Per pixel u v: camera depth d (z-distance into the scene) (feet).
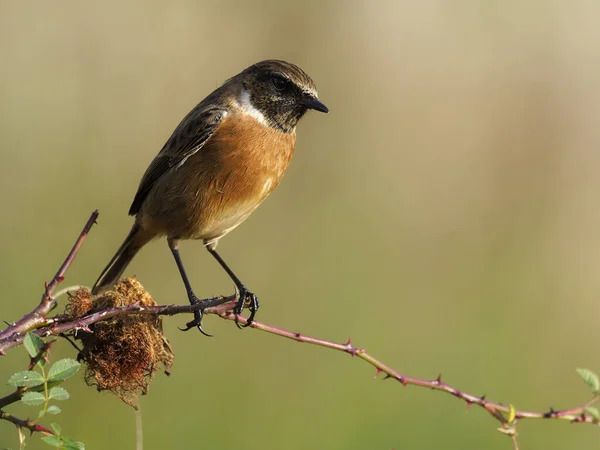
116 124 45.34
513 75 55.16
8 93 44.50
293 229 46.44
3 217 40.37
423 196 51.26
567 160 53.72
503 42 55.52
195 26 48.78
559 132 53.98
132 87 46.50
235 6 50.01
